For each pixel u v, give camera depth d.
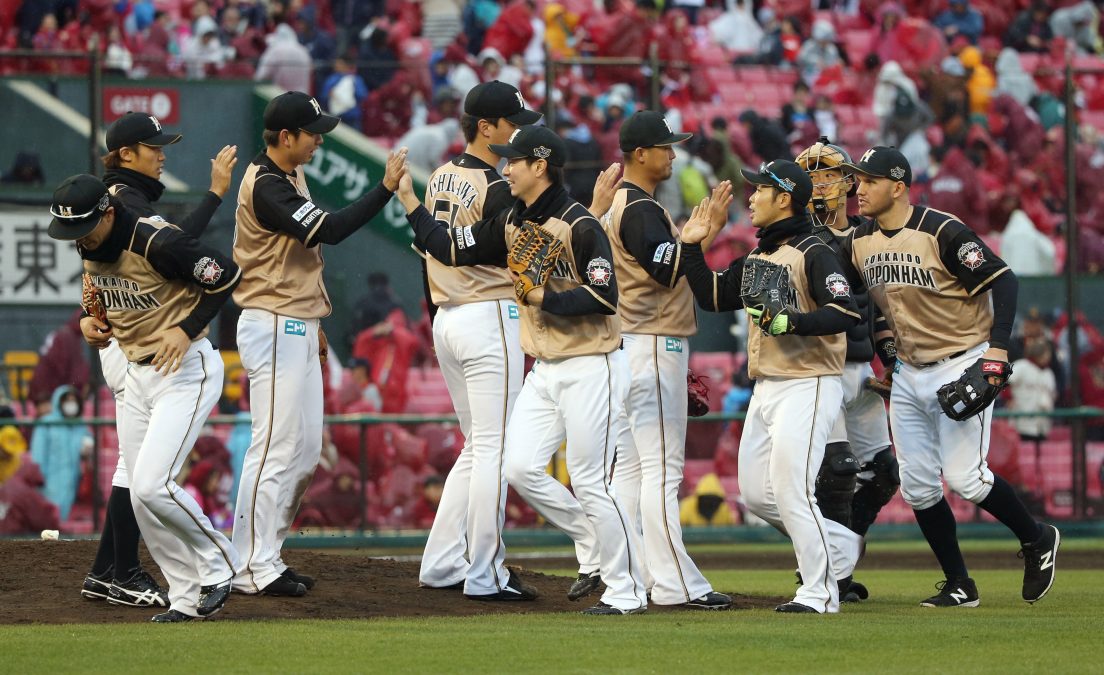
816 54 70.00
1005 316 27.03
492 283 26.83
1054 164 61.34
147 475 23.12
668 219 26.42
